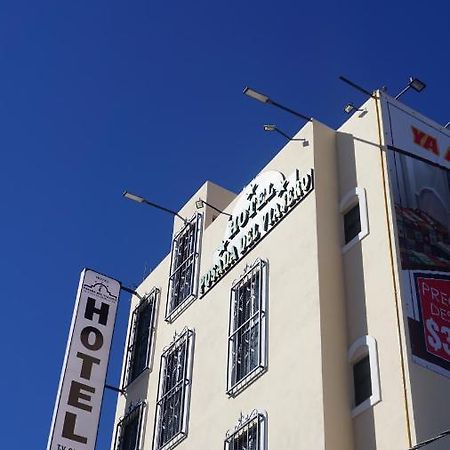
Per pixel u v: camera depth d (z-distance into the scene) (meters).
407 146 24.61
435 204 23.98
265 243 26.39
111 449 29.98
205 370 26.67
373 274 22.55
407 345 20.52
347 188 24.94
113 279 30.61
